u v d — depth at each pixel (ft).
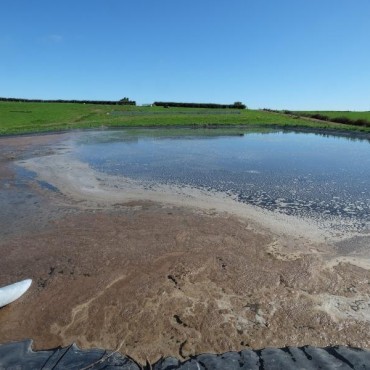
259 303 15.23
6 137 74.33
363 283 16.69
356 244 20.84
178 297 15.58
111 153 55.52
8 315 14.55
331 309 14.82
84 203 28.86
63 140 72.18
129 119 119.14
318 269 17.93
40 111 142.92
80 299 15.51
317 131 97.30
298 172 41.24
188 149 60.80
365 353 11.96
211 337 13.21
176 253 19.61
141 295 15.71
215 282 16.75
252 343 12.93
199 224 23.91
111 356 11.98
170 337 13.23
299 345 12.84
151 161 48.52
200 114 151.53
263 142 72.49
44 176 38.50
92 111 153.69
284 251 19.92
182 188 33.63
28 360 11.65
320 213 26.32
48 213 26.35
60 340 13.15
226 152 57.31
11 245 20.83
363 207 27.71
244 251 19.86
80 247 20.45
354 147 64.49
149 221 24.52
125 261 18.72
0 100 210.79
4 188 33.55
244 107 208.44
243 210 26.96
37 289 16.29
